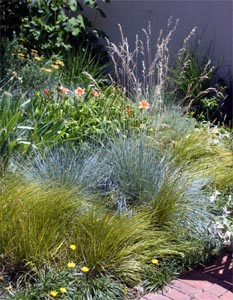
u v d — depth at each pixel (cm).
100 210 375
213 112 668
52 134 461
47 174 411
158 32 775
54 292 320
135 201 421
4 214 347
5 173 392
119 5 801
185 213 410
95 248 350
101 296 333
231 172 476
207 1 734
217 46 733
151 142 471
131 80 636
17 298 315
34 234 344
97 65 739
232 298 359
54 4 746
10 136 445
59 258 351
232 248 416
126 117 523
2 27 745
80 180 413
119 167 439
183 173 442
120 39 807
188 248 391
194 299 353
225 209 422
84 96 575
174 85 685
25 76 605
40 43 733
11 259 342
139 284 356
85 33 765
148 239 375
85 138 486
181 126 549
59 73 651
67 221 363
